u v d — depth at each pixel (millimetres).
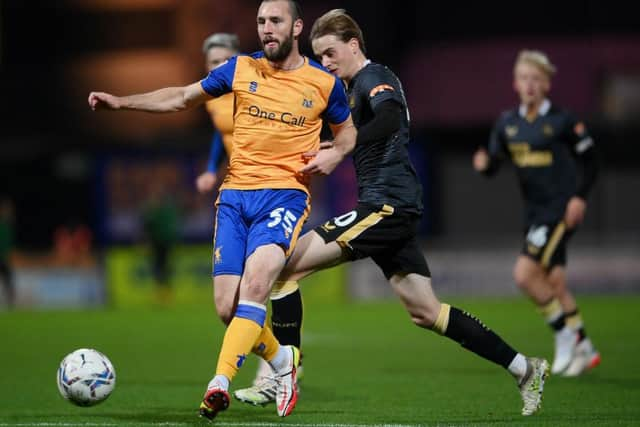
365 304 76312
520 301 76250
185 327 58531
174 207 76625
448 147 103812
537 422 23703
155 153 88812
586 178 33812
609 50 103562
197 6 102812
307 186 23828
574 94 103875
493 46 104625
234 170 23734
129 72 105500
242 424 23359
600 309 67250
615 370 35125
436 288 80625
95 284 79125
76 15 106500
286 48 23203
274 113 23359
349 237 23844
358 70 24859
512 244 82625
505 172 97562
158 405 27547
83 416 25359
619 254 79938
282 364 23219
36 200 108688
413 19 104875
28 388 32062
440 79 104625
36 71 107500
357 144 22984
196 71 103812
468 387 31109
